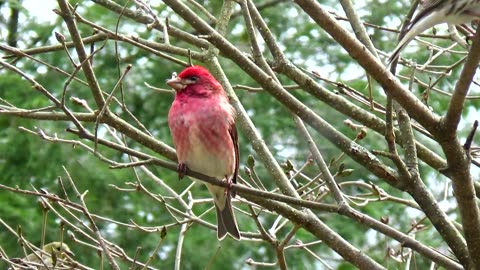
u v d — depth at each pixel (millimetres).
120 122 10617
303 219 10789
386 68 9250
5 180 19531
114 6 12000
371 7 20250
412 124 11219
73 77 9781
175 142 10875
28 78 9758
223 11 12711
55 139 10562
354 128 11070
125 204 19484
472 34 11164
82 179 19359
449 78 18531
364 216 10055
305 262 19297
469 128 18766
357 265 10664
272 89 10414
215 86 11023
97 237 10891
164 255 19203
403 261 12156
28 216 18875
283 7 21922
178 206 19406
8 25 22922
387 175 10078
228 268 19172
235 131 11039
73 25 9688
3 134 19828
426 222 17250
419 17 10234
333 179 10562
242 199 11352
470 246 9570
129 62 21281
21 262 11297
